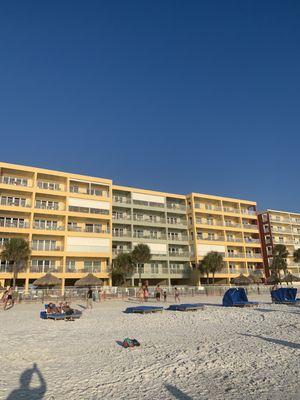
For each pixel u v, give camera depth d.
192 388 6.70
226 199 64.81
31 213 43.81
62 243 45.81
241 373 7.66
